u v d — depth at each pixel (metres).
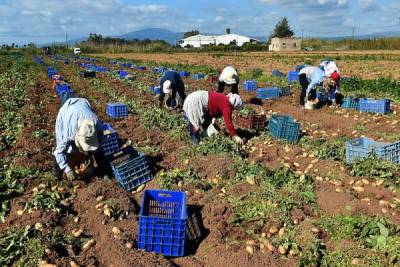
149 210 6.77
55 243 6.06
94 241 6.29
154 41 114.50
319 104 15.72
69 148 7.52
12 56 56.47
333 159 9.35
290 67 33.91
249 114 12.22
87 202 7.24
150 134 11.50
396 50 65.50
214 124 10.34
